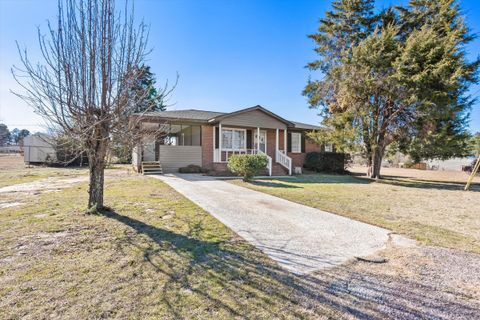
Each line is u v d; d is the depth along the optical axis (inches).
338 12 643.5
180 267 107.0
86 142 177.5
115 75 176.6
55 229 150.3
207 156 578.2
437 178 631.2
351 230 169.0
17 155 1435.8
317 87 631.8
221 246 132.8
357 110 498.6
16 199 236.2
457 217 209.8
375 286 96.9
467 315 80.3
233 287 92.8
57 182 365.7
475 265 116.9
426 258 124.2
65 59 160.6
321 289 93.7
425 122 469.7
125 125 178.7
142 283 93.2
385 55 449.4
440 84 421.7
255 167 412.2
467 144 509.7
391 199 291.7
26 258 111.5
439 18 483.5
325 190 347.3
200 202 243.1
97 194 189.2
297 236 154.3
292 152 710.5
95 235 142.3
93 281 93.6
